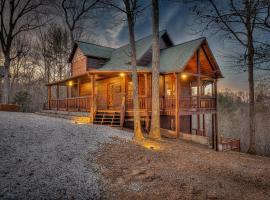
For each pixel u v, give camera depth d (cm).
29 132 921
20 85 4956
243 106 5228
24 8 2558
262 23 592
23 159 626
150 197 513
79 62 2420
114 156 759
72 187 520
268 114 3653
